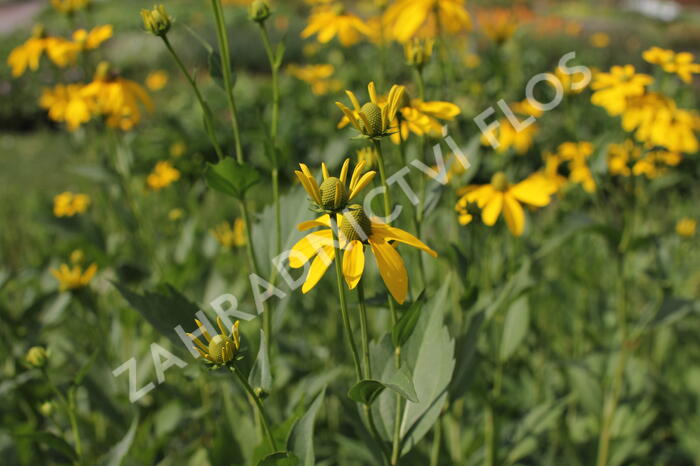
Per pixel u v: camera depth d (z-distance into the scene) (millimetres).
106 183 1777
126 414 1504
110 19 9008
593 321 1952
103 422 1630
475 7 7488
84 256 1759
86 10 1780
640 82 1456
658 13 10641
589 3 11648
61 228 1841
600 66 5832
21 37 7766
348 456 1559
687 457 1749
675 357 2076
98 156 1906
